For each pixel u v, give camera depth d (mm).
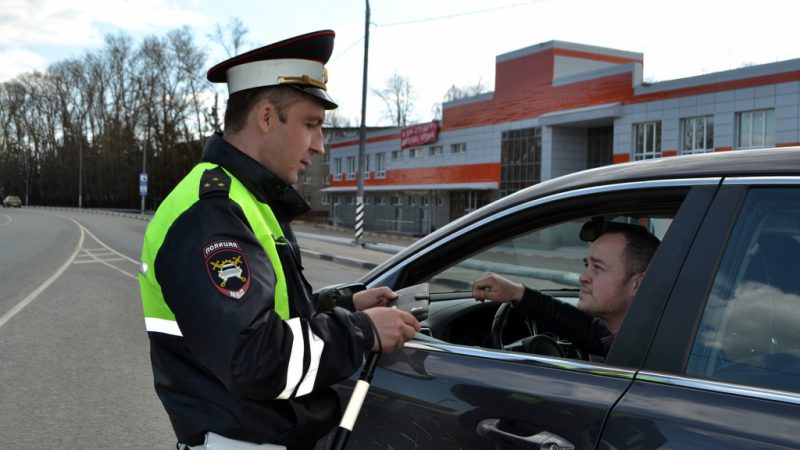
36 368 5035
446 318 2229
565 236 2572
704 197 1261
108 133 71750
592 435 1214
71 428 3771
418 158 33906
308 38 1399
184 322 1217
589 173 1521
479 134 29516
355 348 1324
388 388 1612
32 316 7277
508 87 27750
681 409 1134
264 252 1300
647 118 21438
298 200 1506
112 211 64750
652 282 1265
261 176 1391
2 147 85062
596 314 1854
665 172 1350
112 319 7148
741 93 18641
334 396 1545
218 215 1268
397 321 1416
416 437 1521
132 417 3971
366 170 38875
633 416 1176
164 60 61969
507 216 1616
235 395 1241
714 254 1209
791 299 1149
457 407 1455
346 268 14875
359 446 1652
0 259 14516
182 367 1328
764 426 1046
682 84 20250
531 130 26656
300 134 1429
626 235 1821
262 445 1339
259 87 1391
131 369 5047
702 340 1178
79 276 11242
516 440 1320
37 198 86188
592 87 23547
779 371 1117
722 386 1130
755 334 1154
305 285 1483
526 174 26969
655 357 1218
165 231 1276
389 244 22859
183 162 60969
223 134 1470
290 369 1211
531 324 2305
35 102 82000
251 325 1182
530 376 1391
